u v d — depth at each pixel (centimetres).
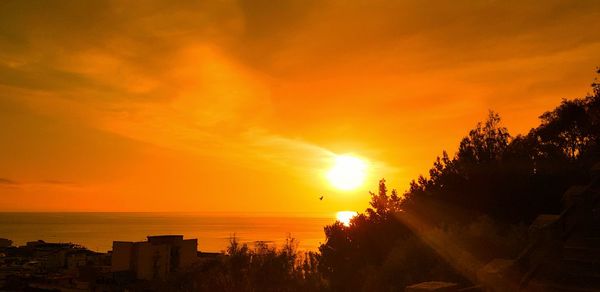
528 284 812
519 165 1759
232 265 1564
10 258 13125
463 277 991
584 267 855
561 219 885
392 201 1789
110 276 7875
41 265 11738
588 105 2442
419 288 708
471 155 1908
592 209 996
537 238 858
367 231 1695
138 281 7169
